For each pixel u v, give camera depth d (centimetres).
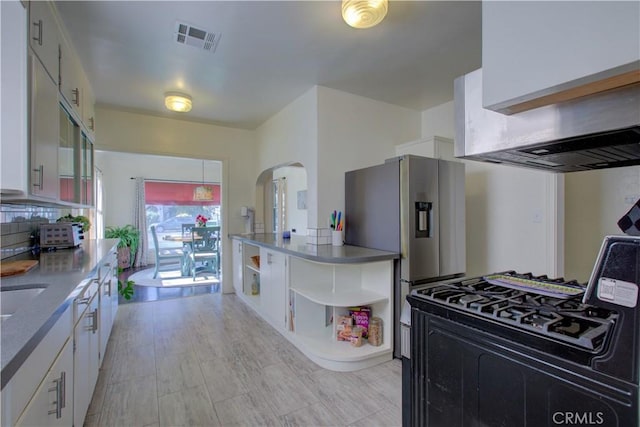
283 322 287
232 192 458
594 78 60
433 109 377
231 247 457
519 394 85
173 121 416
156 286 504
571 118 72
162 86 314
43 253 230
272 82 306
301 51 251
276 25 217
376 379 217
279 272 295
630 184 284
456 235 274
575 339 76
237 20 211
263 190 475
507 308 98
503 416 89
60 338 116
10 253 201
